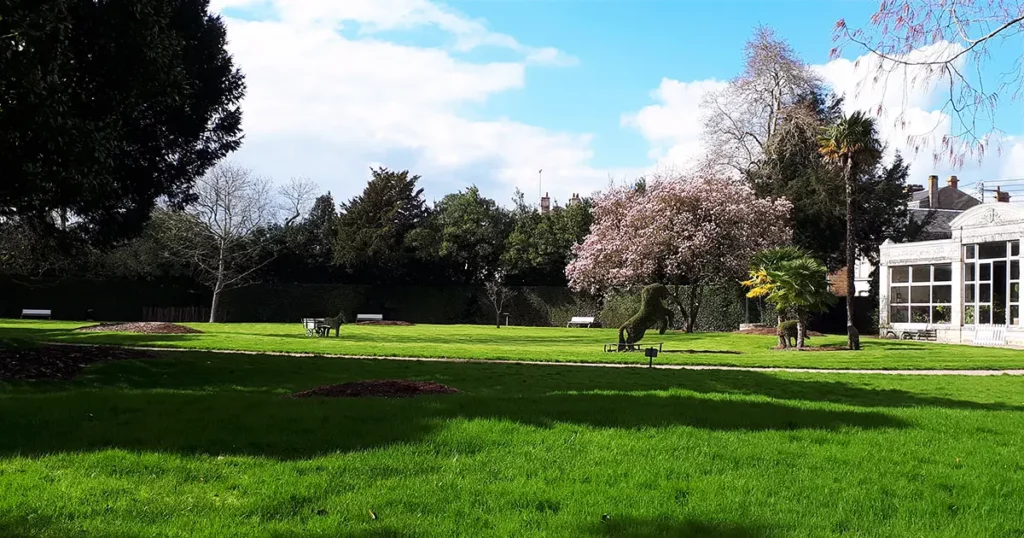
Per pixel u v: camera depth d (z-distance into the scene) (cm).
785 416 891
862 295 4656
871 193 4500
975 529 486
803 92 4500
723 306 4062
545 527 475
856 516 510
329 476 576
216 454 640
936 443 757
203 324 3800
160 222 4234
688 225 4047
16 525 454
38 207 1528
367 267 4988
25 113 1154
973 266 3366
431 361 1786
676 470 621
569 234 5025
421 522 477
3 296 4206
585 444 705
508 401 957
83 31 1313
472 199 5269
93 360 1418
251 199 4569
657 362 1906
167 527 459
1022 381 1562
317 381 1299
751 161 4631
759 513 510
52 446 649
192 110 1861
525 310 5022
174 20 1733
